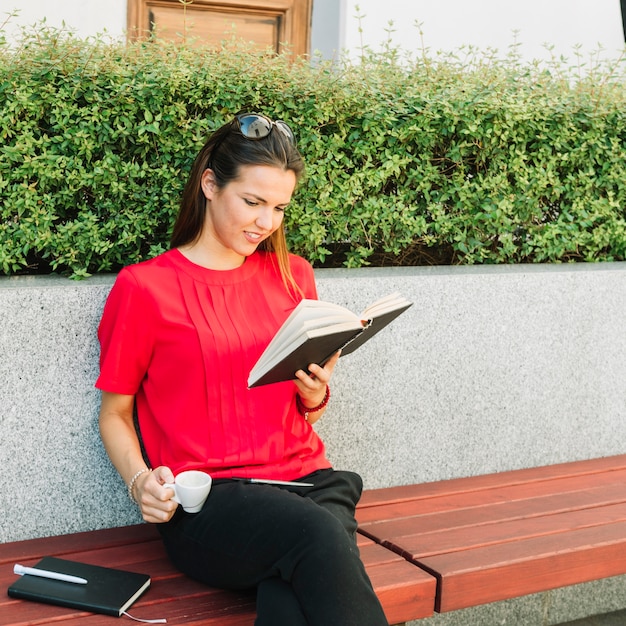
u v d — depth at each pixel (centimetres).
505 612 300
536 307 313
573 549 246
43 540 245
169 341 225
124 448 224
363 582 187
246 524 198
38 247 265
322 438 286
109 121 269
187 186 235
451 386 303
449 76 333
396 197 318
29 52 264
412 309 292
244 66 289
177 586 217
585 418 330
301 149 297
